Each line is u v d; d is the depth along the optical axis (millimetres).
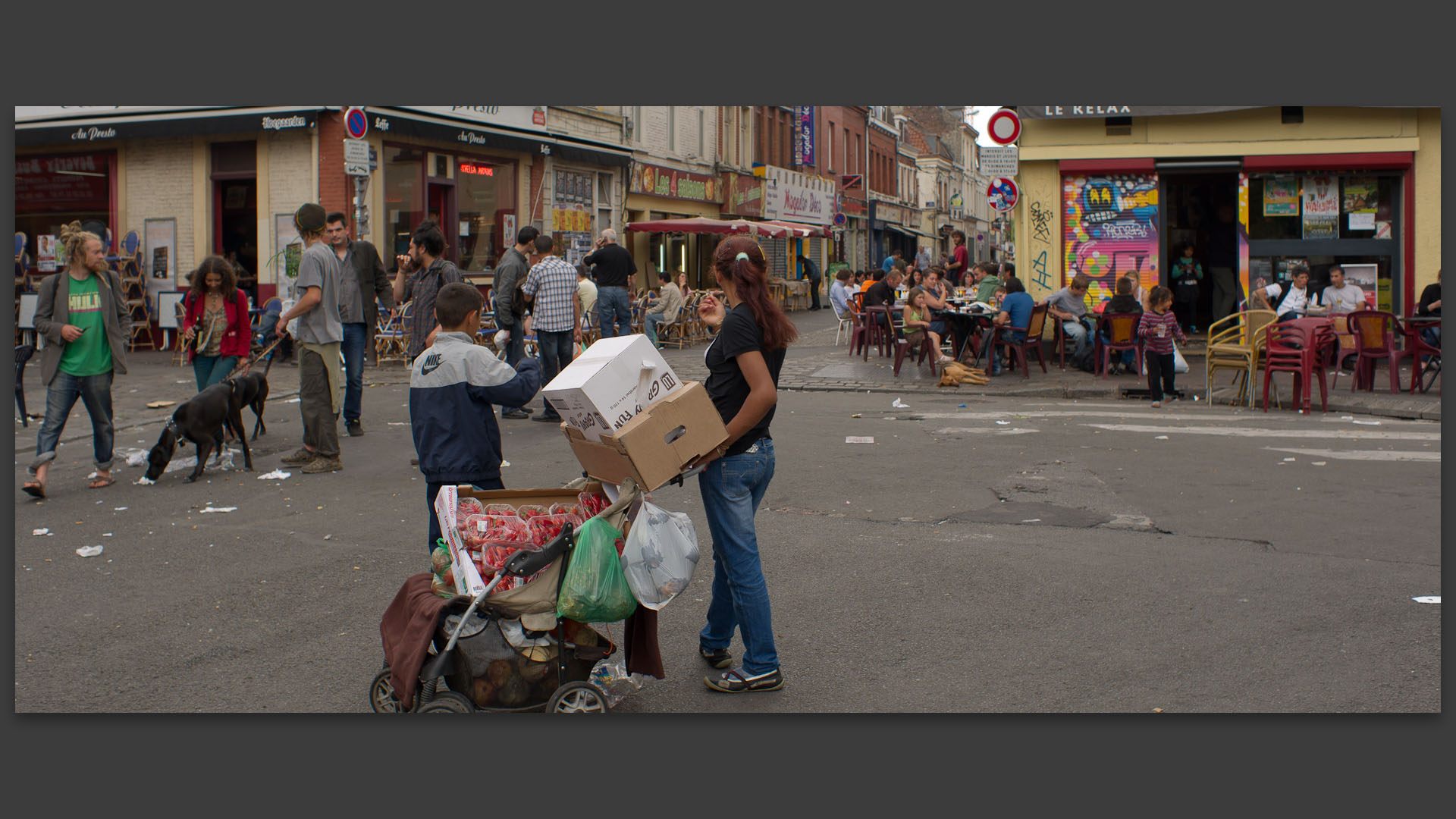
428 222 10641
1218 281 20469
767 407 4262
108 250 20484
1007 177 17406
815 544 6789
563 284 12062
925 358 18109
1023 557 6445
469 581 4039
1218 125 18062
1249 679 4633
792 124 39656
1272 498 7984
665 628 5367
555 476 8844
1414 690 4488
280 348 17297
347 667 4840
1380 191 18234
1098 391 14570
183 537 7035
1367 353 13961
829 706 4418
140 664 4883
